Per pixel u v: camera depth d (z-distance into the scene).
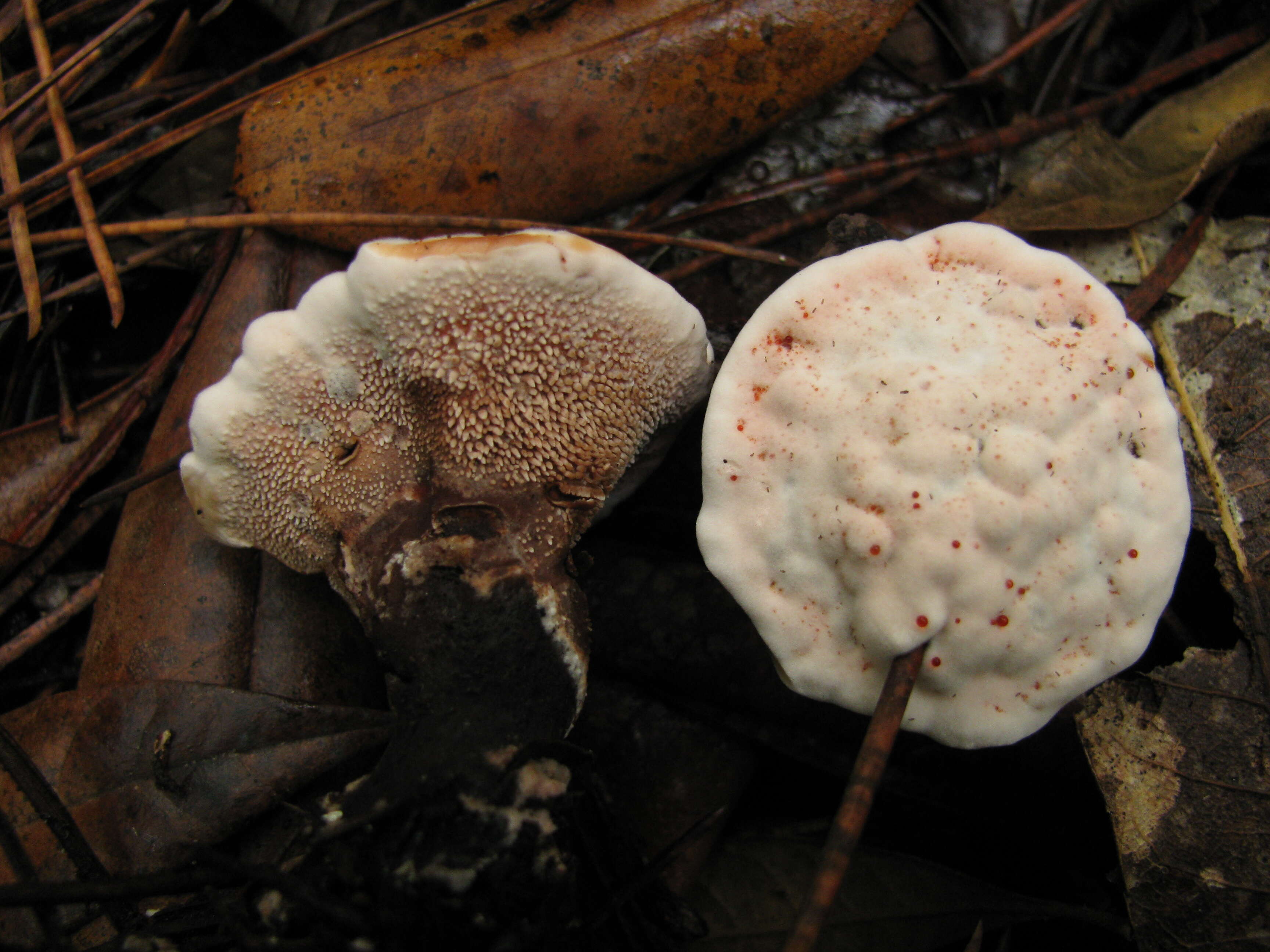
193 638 0.13
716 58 0.14
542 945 0.11
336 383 0.12
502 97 0.14
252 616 0.13
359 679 0.14
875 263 0.12
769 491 0.12
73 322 0.16
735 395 0.12
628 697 0.14
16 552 0.14
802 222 0.15
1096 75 0.17
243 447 0.12
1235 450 0.13
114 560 0.14
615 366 0.12
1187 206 0.15
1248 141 0.15
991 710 0.12
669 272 0.15
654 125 0.14
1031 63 0.16
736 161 0.15
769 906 0.14
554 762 0.12
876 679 0.12
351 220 0.14
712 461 0.12
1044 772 0.14
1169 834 0.12
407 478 0.13
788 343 0.12
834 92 0.16
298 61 0.16
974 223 0.12
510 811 0.11
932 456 0.11
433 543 0.12
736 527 0.12
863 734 0.14
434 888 0.11
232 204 0.15
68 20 0.15
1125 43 0.17
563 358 0.12
